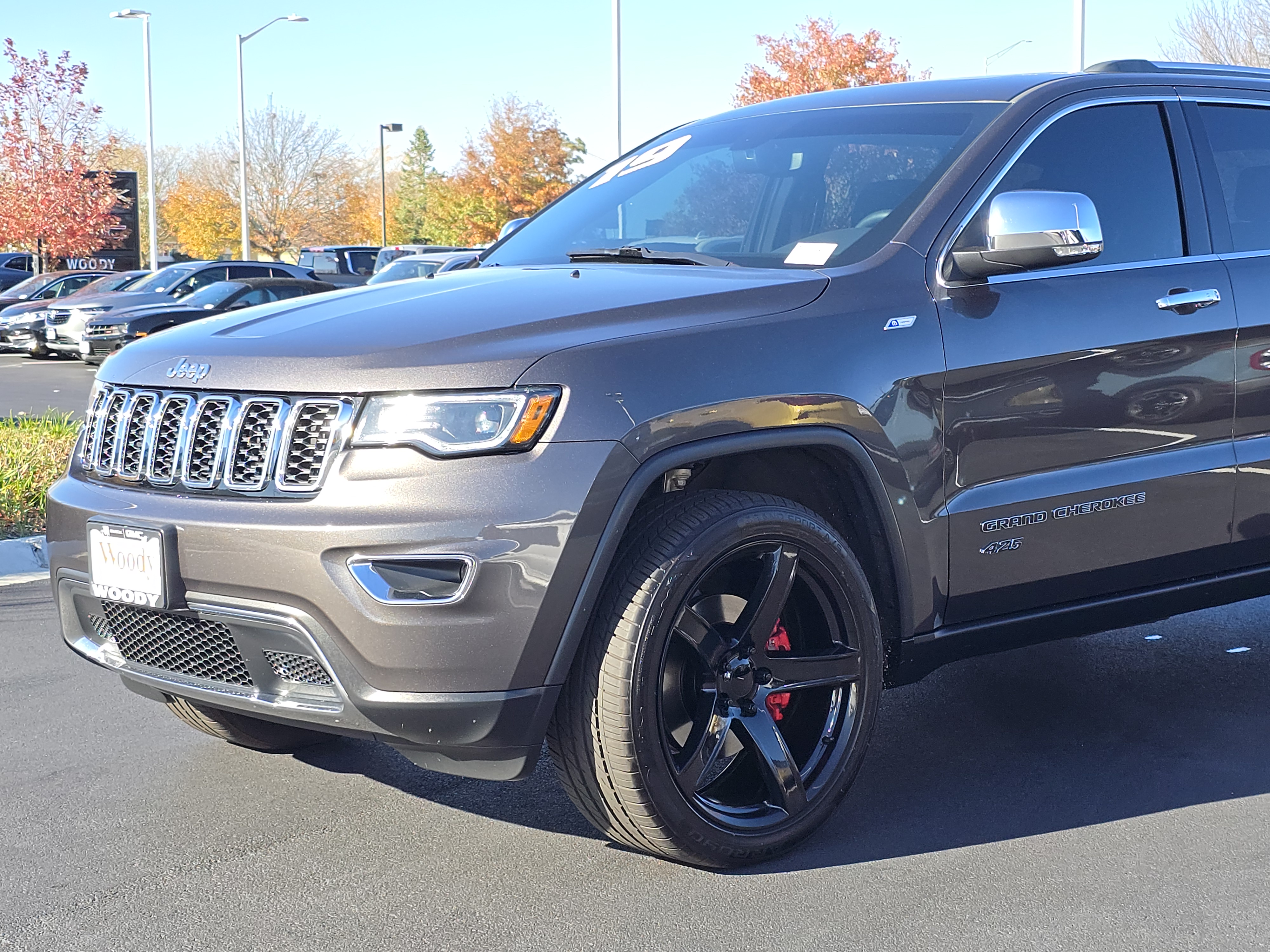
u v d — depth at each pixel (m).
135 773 3.76
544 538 2.71
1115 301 3.59
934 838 3.27
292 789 3.64
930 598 3.32
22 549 6.30
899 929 2.78
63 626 3.39
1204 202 3.93
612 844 3.25
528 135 58.84
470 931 2.79
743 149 4.14
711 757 2.99
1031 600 3.54
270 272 22.66
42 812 3.47
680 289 3.15
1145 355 3.62
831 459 3.17
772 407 2.97
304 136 72.00
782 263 3.53
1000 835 3.29
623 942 2.74
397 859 3.17
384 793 3.60
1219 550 3.90
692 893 2.97
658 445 2.82
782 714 3.30
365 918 2.86
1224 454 3.84
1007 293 3.42
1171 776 3.70
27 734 4.09
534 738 2.80
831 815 3.20
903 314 3.24
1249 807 3.47
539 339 2.86
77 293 23.44
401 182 106.56
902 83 4.32
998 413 3.36
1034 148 3.64
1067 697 4.43
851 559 3.15
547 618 2.73
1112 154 3.80
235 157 72.19
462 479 2.70
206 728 3.76
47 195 35.44
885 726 4.15
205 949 2.73
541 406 2.74
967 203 3.47
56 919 2.87
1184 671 4.70
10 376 18.92
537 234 4.28
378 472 2.73
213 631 2.98
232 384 2.93
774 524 2.99
